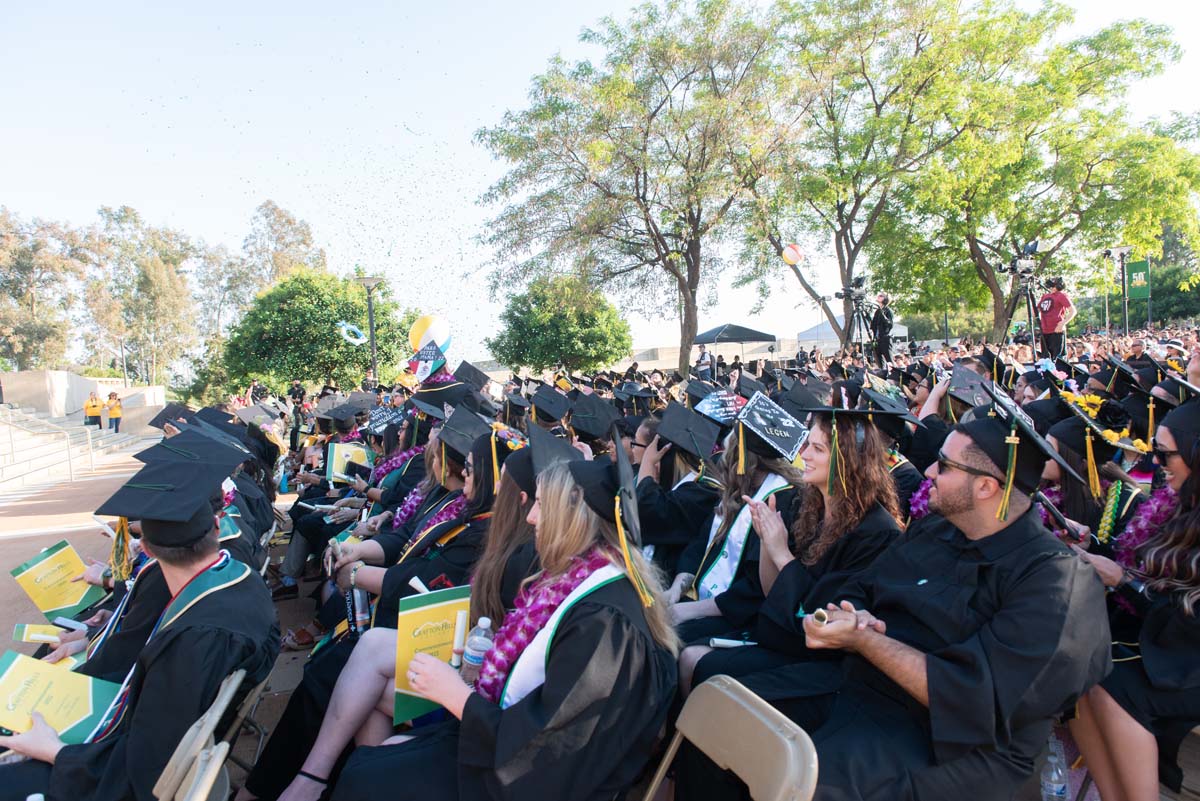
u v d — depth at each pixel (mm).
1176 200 21078
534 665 1922
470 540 3090
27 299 46594
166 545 2203
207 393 32562
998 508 2057
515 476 2451
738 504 3234
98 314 49594
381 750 2068
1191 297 40594
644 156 17594
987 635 1892
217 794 1996
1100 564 2529
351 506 5414
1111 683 2342
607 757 1800
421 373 6996
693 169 17734
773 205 18422
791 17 19562
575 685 1776
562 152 17891
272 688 3912
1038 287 14391
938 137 20500
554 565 2035
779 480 3227
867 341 17188
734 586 3033
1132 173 21250
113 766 1976
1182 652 2258
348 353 22812
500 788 1748
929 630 2061
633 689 1859
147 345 53625
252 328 23359
